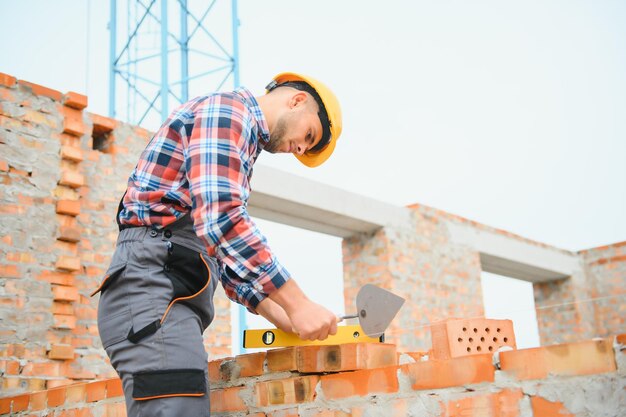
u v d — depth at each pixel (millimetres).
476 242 8766
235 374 1983
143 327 1413
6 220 4457
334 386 1743
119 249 1496
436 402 1555
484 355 1503
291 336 1817
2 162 4527
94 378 4621
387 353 1808
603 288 10102
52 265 4586
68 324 4523
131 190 1516
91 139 5176
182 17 9047
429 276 7969
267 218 6934
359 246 7801
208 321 1583
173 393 1390
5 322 4266
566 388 1379
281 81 1815
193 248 1506
